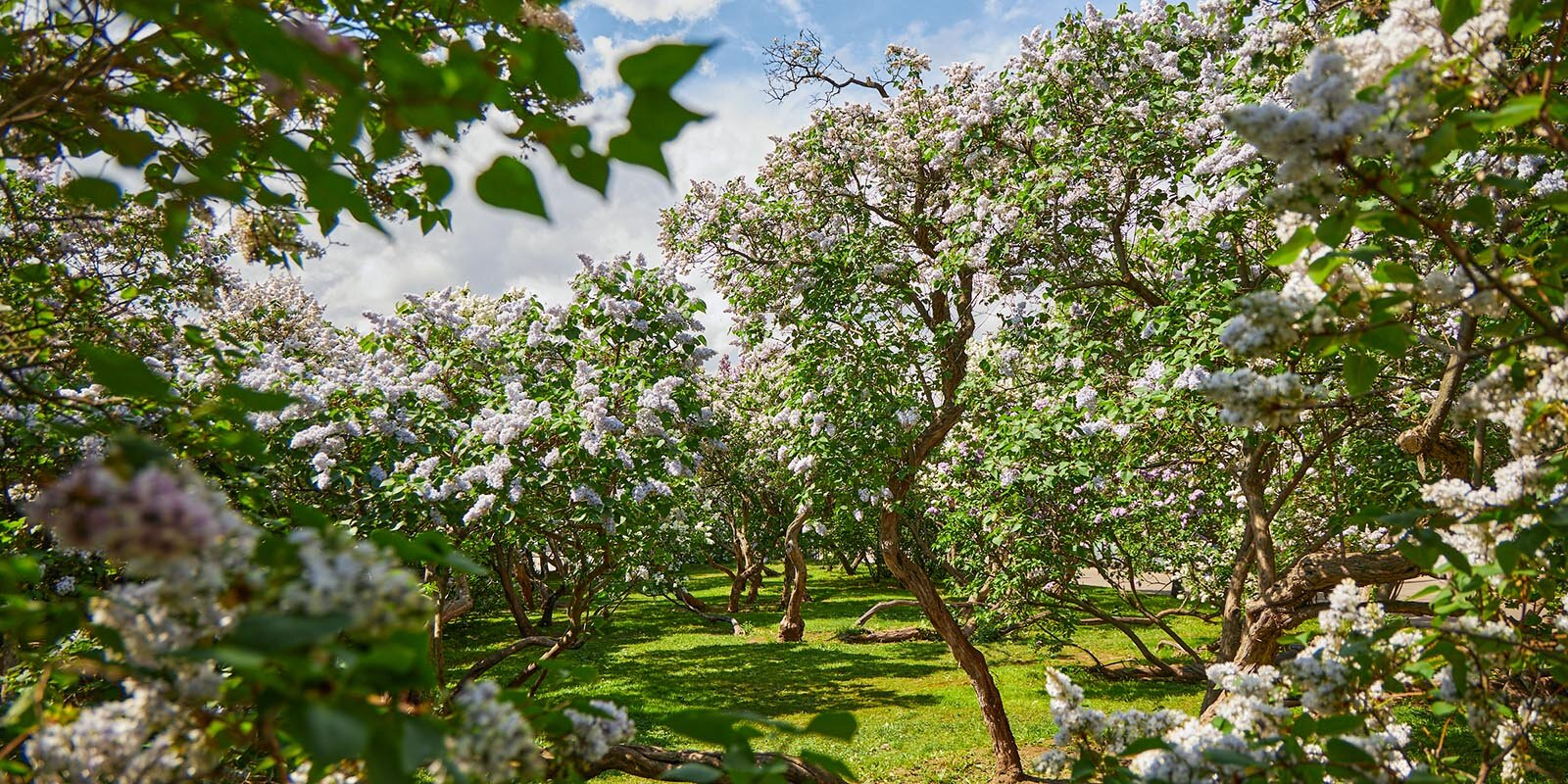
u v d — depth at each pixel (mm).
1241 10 7191
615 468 7207
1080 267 8531
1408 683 2203
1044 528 10461
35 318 2662
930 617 8727
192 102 1303
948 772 9352
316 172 1158
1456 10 1623
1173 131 7172
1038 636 12320
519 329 8922
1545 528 1794
